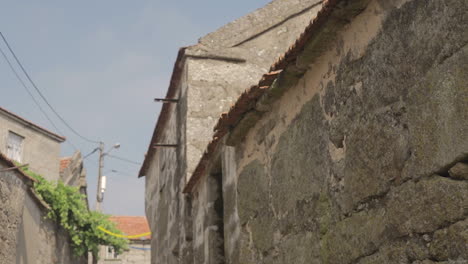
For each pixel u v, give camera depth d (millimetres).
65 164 21281
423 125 2635
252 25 9141
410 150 2740
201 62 8836
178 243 9000
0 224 10180
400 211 2783
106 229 16000
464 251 2344
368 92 3176
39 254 12773
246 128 5266
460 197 2387
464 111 2363
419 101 2674
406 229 2727
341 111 3496
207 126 8555
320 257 3686
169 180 10242
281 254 4391
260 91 4582
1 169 10086
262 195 4898
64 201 13820
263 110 4816
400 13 2895
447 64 2480
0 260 10203
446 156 2467
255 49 9078
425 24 2664
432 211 2543
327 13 3373
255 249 5023
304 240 3959
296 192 4141
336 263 3441
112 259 27859
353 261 3246
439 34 2551
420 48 2695
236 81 8852
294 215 4164
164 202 10883
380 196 3006
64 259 15094
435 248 2525
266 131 4883
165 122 11023
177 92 9617
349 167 3336
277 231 4504
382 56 3047
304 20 9336
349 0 3209
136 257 28562
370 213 3098
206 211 7121
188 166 8336
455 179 2447
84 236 15719
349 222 3307
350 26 3424
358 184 3209
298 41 3732
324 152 3721
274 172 4633
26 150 18719
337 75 3582
